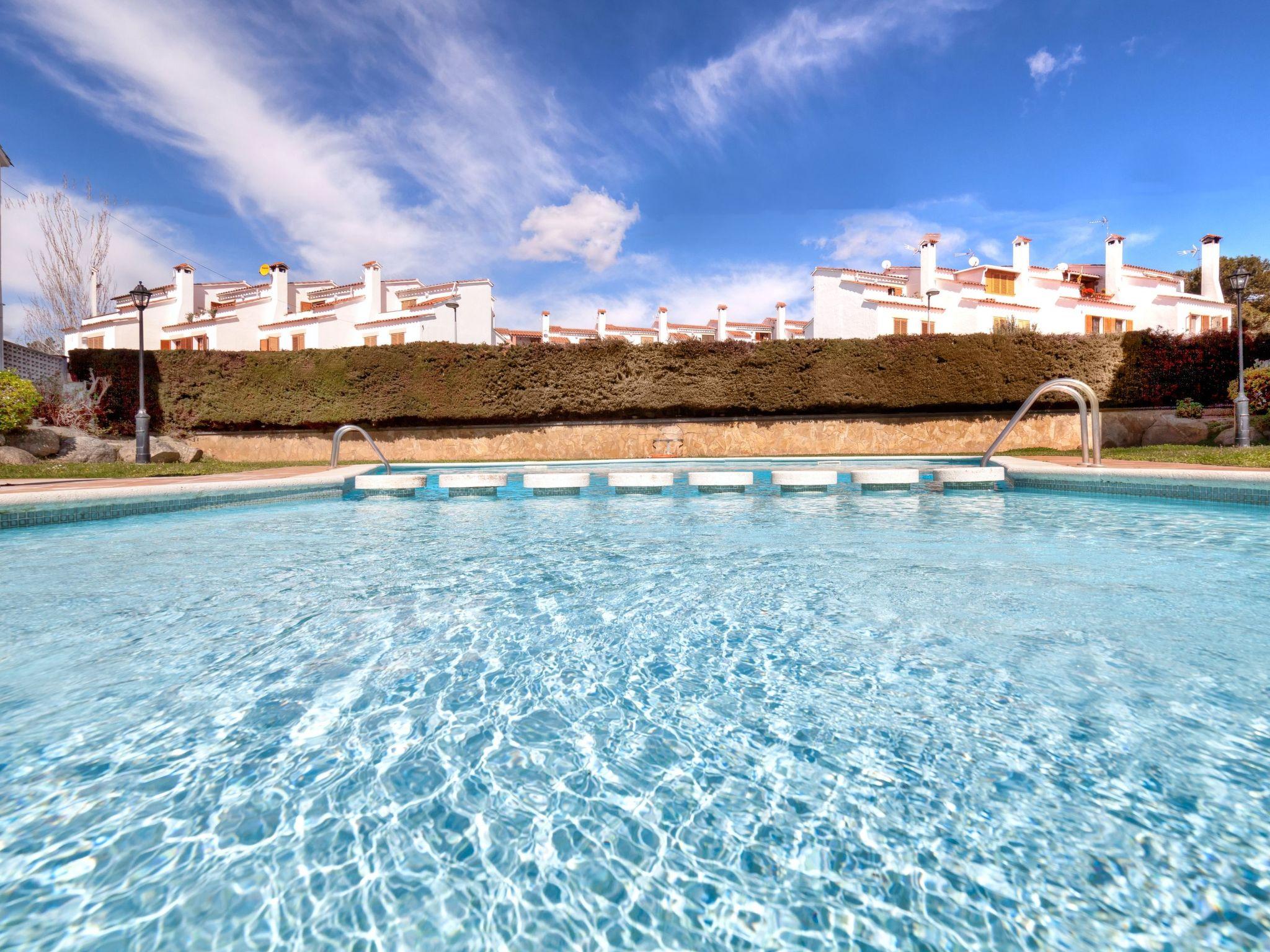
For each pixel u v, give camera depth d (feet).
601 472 28.63
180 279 96.94
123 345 93.56
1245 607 9.67
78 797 4.82
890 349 55.57
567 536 17.58
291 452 58.23
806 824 4.46
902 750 5.43
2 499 18.66
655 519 20.74
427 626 9.16
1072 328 87.86
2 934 3.47
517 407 56.90
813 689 6.77
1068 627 8.77
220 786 4.99
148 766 5.27
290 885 3.90
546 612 9.84
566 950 3.40
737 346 56.95
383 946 3.43
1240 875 3.84
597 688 6.88
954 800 4.69
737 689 6.79
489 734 5.82
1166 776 4.93
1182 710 6.08
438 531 18.70
